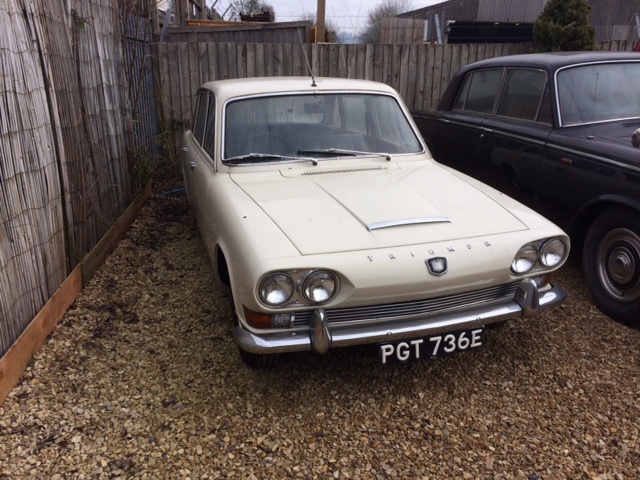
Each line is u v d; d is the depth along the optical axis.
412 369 3.30
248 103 3.90
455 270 2.76
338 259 2.63
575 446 2.69
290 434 2.74
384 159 3.95
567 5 10.29
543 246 3.01
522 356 3.44
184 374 3.20
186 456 2.57
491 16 25.84
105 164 4.95
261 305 2.57
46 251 3.50
